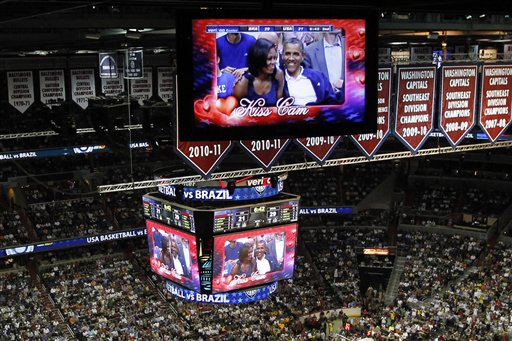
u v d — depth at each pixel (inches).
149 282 1903.3
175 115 693.9
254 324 1711.4
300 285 1950.1
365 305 1852.9
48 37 1034.7
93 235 1911.9
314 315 1776.6
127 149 1307.8
